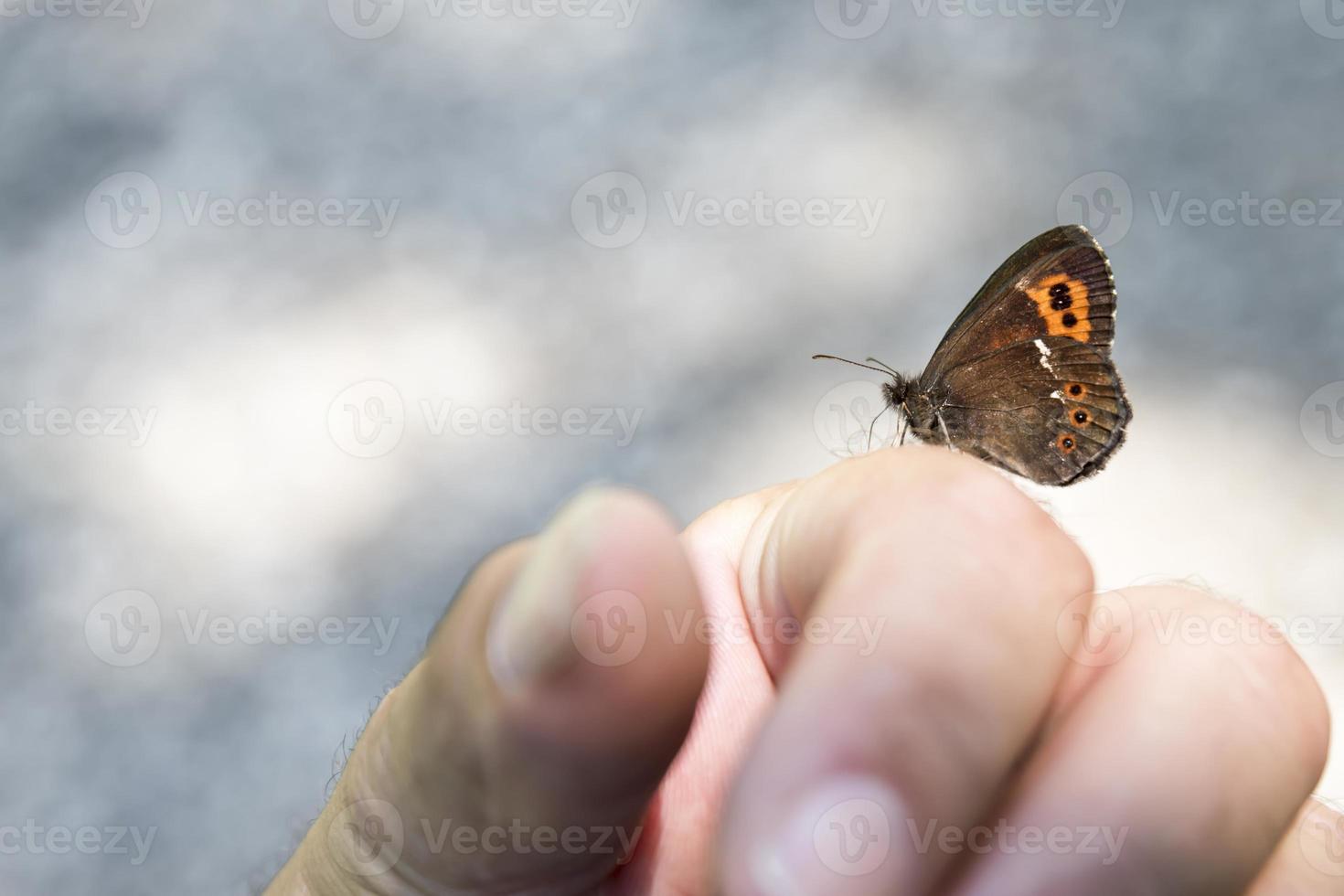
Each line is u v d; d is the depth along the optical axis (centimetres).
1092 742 15
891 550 15
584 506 14
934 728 13
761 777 13
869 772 12
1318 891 18
